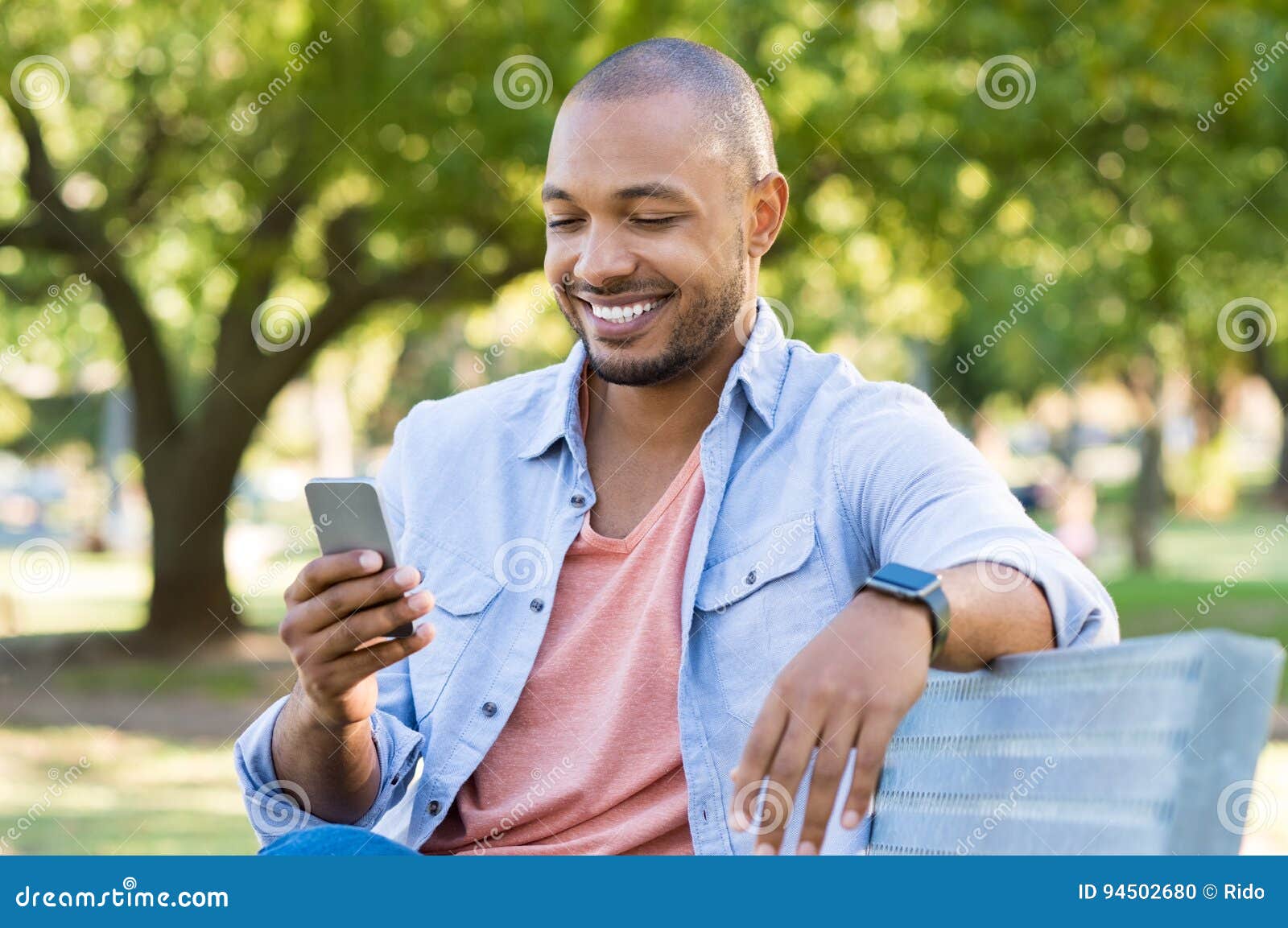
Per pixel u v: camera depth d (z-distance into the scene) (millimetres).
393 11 15258
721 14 14906
